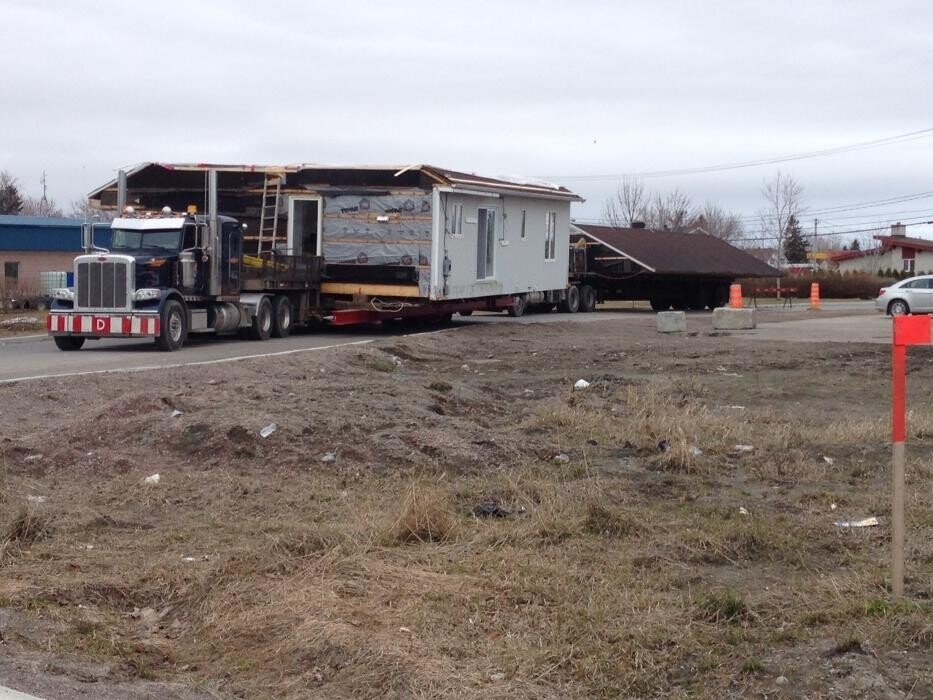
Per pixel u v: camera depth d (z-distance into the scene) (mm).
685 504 9352
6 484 9523
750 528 8289
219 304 24953
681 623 6371
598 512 8492
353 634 6090
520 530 8250
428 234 28047
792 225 105625
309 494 9430
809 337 29047
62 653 6055
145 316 22641
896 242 95000
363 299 28672
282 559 7438
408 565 7441
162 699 5473
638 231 49219
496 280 32438
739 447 11797
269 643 6203
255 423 10953
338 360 20281
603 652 5941
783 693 5418
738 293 36719
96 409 12336
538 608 6613
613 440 12172
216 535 8258
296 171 28656
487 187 30625
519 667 5777
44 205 82438
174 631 6559
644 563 7602
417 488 8914
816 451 11766
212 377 17188
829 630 6238
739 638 6148
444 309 30656
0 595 6812
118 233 23859
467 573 7281
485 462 10656
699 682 5617
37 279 43406
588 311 42906
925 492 9695
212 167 28734
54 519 8508
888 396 16703
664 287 48500
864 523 8695
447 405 14336
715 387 17812
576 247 43469
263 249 29047
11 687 5496
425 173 27891
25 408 13891
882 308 42375
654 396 15102
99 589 7016
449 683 5590
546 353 24094
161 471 10273
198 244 24016
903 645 5992
